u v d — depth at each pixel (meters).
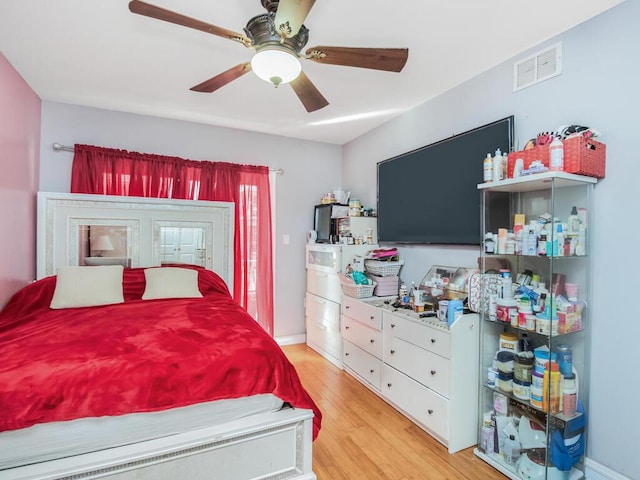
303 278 4.03
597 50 1.71
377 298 2.96
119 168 3.07
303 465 1.59
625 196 1.61
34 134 2.74
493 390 1.95
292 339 3.96
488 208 2.03
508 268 1.99
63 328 1.81
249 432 1.46
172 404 1.34
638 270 1.57
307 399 1.62
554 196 1.64
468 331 2.00
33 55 2.17
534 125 2.00
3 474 1.16
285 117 3.26
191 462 1.37
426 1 1.63
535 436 1.75
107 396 1.27
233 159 3.62
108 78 2.48
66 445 1.24
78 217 2.88
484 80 2.32
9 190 2.31
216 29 1.45
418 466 1.83
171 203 3.19
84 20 1.81
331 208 3.63
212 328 1.83
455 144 2.49
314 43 1.99
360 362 2.85
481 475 1.76
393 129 3.26
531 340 1.91
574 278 1.76
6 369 1.31
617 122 1.63
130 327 1.83
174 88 2.65
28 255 2.65
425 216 2.78
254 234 3.67
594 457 1.71
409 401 2.26
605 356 1.68
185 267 3.04
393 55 1.62
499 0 1.61
